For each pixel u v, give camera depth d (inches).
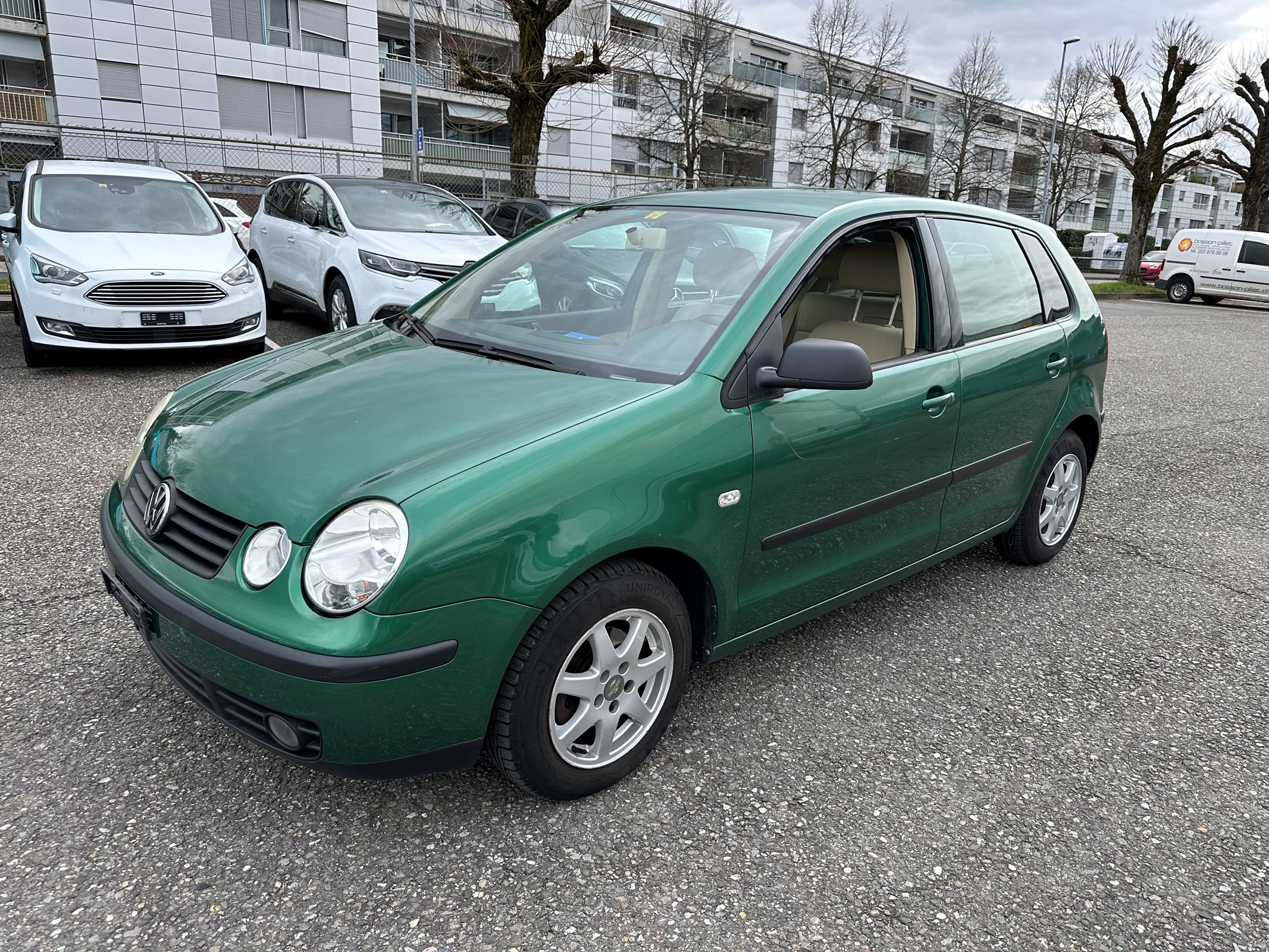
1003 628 136.9
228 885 77.3
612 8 1471.5
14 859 78.8
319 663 71.6
